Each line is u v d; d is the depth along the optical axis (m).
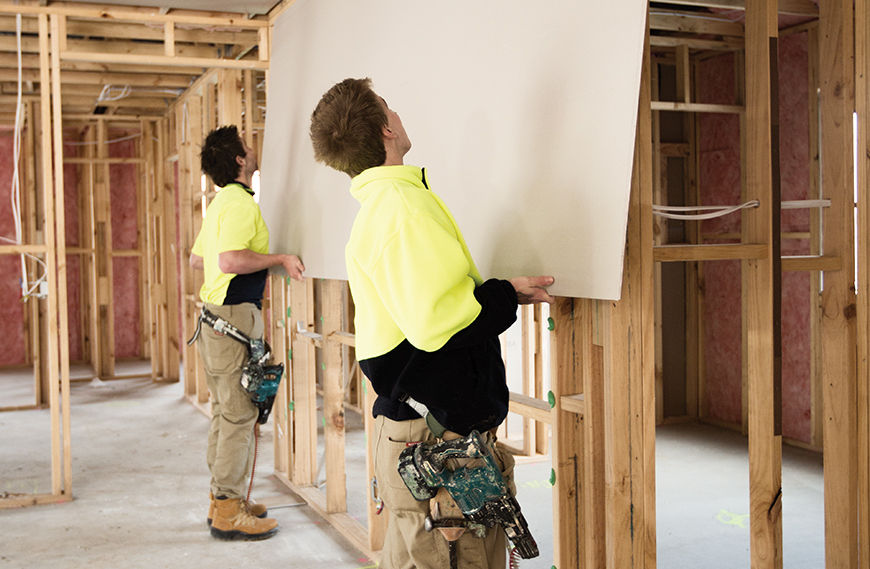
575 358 2.00
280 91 4.00
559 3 1.96
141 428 5.55
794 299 4.84
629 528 1.85
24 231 7.82
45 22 3.90
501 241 2.06
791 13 3.86
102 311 7.76
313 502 3.76
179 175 6.45
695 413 5.58
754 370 2.02
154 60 4.05
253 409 3.38
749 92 1.99
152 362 7.50
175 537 3.40
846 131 2.15
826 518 2.25
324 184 3.34
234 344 3.29
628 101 1.70
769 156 1.94
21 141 7.81
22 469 4.50
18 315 8.53
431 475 1.62
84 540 3.36
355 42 3.16
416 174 1.71
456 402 1.62
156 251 7.48
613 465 1.83
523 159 2.02
